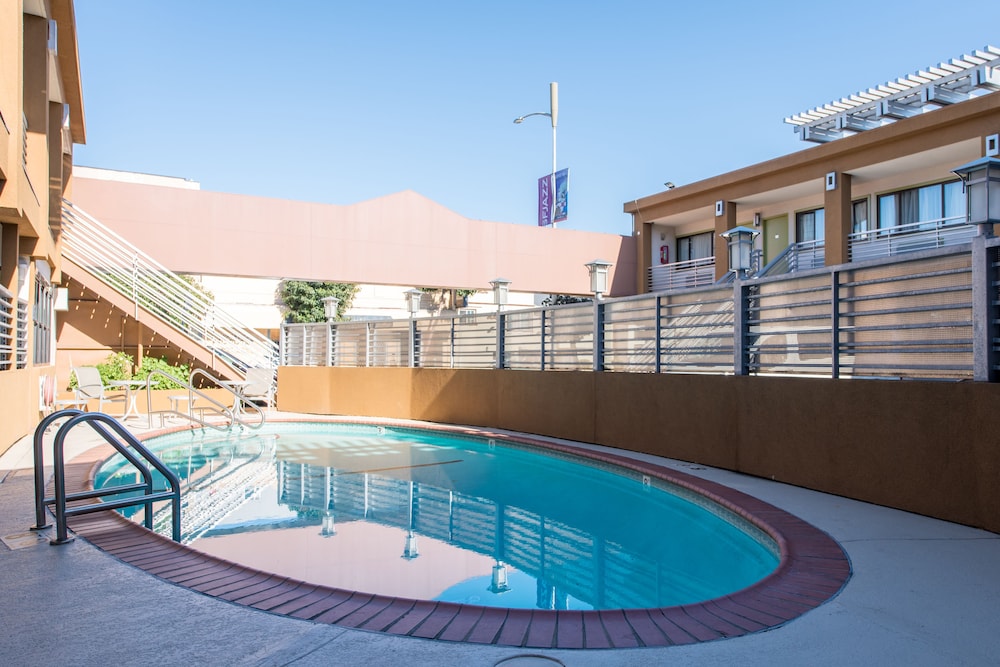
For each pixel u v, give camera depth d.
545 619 3.02
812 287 6.57
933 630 2.96
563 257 20.12
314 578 4.26
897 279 5.60
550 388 10.27
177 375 14.93
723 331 7.77
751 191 18.44
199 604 3.12
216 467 8.69
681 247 22.67
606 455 8.33
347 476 8.08
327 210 16.67
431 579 4.29
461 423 12.13
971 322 4.98
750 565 4.71
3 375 7.84
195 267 15.31
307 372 15.18
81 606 3.08
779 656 2.67
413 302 13.55
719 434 7.38
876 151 15.45
